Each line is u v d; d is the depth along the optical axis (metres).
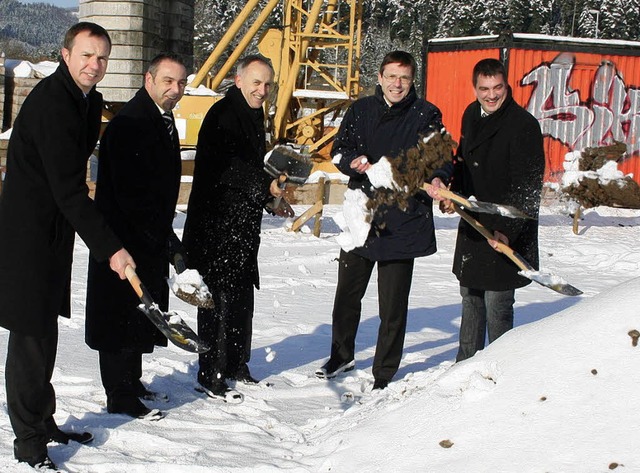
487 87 5.16
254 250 5.55
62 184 3.97
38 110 3.96
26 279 4.00
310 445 4.44
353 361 5.99
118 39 22.59
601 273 10.68
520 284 5.29
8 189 4.02
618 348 3.84
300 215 13.02
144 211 4.88
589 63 17.11
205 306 4.45
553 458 3.57
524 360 4.02
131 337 4.89
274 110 21.64
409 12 73.38
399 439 4.05
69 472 4.08
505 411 3.85
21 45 55.19
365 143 5.64
